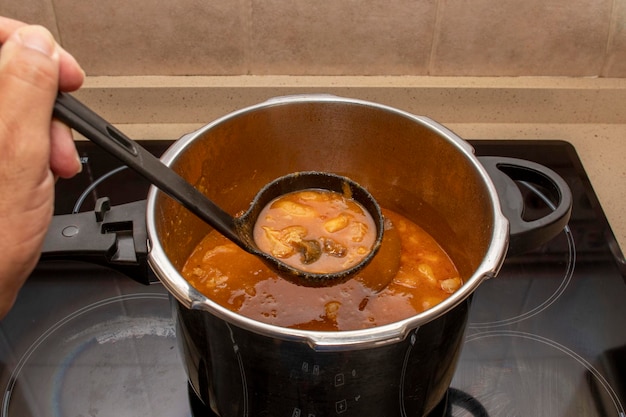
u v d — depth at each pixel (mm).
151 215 536
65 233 550
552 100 952
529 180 656
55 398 619
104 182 852
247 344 483
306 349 468
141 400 619
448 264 736
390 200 778
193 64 917
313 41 899
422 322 462
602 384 643
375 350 473
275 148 730
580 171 880
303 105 696
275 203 689
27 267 485
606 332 692
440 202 714
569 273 751
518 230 571
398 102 945
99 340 671
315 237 663
